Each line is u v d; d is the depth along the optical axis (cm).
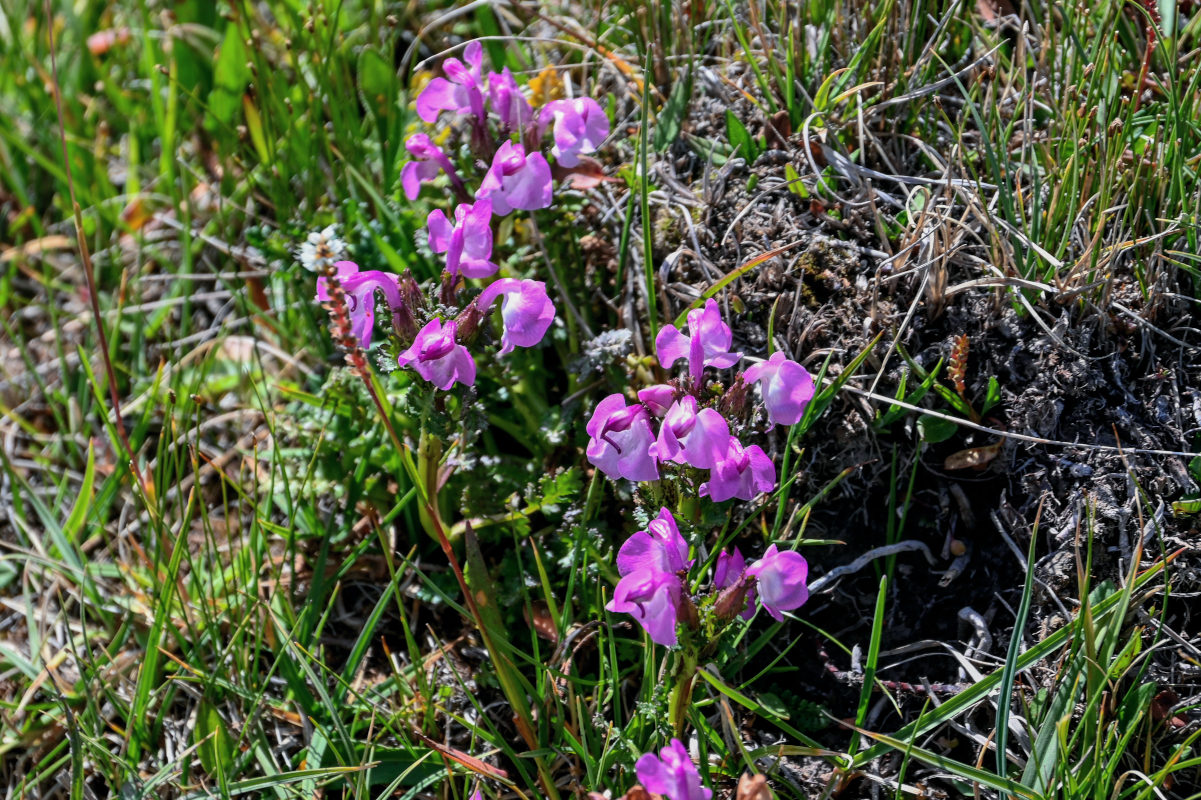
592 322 58
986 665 52
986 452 53
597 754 52
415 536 57
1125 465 52
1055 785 50
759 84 57
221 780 51
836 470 54
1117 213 54
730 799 52
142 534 58
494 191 54
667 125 58
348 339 50
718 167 58
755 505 54
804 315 55
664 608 48
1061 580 52
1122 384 53
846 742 52
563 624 53
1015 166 56
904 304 54
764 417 54
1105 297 53
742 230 56
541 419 56
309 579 57
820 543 54
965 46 58
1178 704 51
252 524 56
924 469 54
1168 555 52
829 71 58
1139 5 55
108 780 53
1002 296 54
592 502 55
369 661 56
